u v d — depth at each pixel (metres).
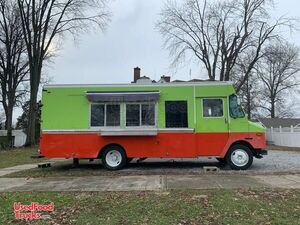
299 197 9.85
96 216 8.46
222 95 15.66
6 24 48.94
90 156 15.83
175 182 12.31
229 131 15.52
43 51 38.50
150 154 15.70
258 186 11.38
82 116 15.90
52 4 38.16
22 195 10.81
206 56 49.06
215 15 48.09
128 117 15.77
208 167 15.27
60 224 8.02
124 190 11.20
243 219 8.02
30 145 37.62
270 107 75.00
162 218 8.18
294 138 37.62
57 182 13.05
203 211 8.62
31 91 37.88
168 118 15.70
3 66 51.12
